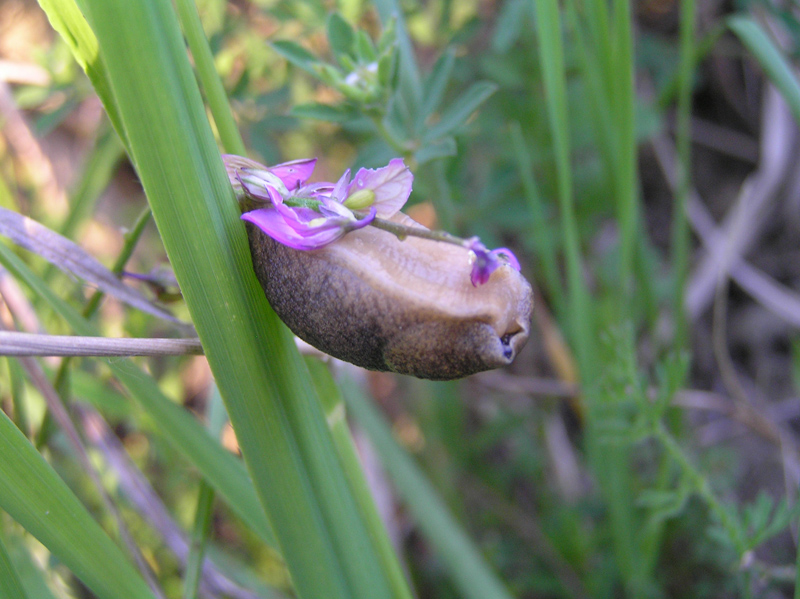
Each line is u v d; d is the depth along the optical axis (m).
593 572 0.22
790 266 0.29
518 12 0.20
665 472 0.18
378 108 0.15
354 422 0.24
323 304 0.09
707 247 0.28
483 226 0.22
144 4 0.08
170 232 0.09
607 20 0.15
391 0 0.16
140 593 0.11
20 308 0.15
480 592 0.18
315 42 0.23
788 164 0.29
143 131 0.09
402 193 0.09
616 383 0.16
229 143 0.12
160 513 0.17
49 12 0.10
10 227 0.12
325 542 0.11
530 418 0.25
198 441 0.13
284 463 0.11
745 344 0.29
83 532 0.11
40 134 0.20
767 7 0.21
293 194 0.09
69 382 0.15
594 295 0.27
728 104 0.31
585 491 0.26
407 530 0.26
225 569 0.19
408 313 0.09
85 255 0.12
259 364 0.10
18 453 0.10
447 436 0.24
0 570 0.10
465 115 0.16
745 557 0.15
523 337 0.09
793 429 0.27
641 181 0.32
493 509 0.24
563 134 0.15
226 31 0.21
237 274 0.10
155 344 0.11
